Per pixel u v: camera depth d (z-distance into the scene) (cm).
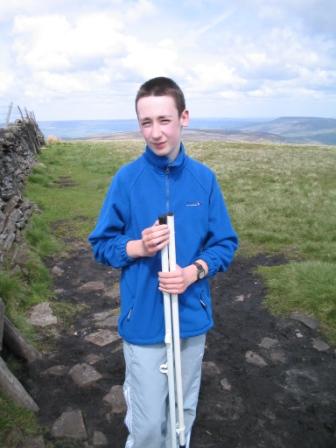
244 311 616
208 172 281
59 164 2169
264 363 491
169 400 273
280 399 428
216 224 282
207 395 431
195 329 279
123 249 261
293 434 381
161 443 282
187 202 269
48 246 859
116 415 401
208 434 378
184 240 270
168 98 251
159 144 255
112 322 586
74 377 457
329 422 396
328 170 2108
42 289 659
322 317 580
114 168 2039
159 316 270
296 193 1515
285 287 659
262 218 1121
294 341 535
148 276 267
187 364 291
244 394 435
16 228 852
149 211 266
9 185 1057
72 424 385
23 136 1938
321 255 832
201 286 281
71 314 608
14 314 545
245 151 3088
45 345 522
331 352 512
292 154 2894
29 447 348
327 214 1176
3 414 364
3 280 586
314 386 449
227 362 492
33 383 446
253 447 366
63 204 1257
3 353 472
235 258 839
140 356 273
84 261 827
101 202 1307
